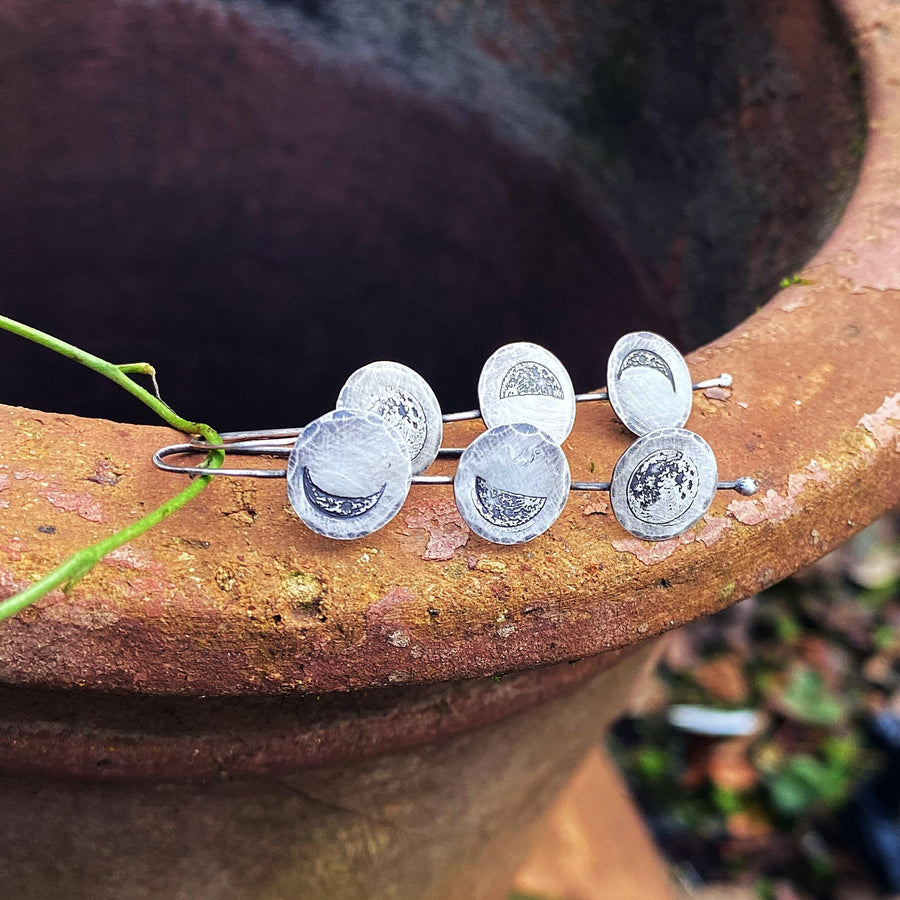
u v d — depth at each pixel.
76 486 0.10
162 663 0.09
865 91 0.17
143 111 0.25
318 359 0.29
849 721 0.36
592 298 0.23
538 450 0.10
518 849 0.18
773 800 0.33
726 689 0.36
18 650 0.09
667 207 0.21
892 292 0.13
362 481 0.10
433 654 0.10
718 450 0.11
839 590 0.40
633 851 0.27
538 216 0.24
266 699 0.11
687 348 0.21
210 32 0.24
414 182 0.25
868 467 0.12
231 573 0.09
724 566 0.11
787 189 0.18
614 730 0.35
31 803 0.12
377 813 0.13
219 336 0.29
